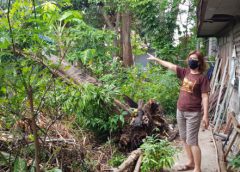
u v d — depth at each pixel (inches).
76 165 169.8
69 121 226.7
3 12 90.1
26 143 125.1
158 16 501.4
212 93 357.7
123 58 609.9
